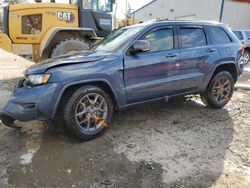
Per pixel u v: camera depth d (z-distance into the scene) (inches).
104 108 165.0
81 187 120.5
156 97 183.2
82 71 152.3
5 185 122.6
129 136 168.1
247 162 137.9
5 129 184.4
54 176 128.8
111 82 161.0
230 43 219.5
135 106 177.9
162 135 169.8
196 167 133.4
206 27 209.0
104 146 155.5
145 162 138.4
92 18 366.0
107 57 163.2
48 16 337.7
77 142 160.1
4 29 353.1
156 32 181.6
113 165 136.5
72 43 327.0
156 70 177.3
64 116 152.2
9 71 467.8
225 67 221.0
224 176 125.8
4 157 146.3
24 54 350.3
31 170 133.7
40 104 144.9
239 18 869.8
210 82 211.5
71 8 348.5
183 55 188.7
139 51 168.7
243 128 181.3
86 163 138.7
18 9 341.1
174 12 1069.1
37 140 164.9
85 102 157.8
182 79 190.2
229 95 224.1
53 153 148.7
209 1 909.8
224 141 161.5
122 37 182.7
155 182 122.2
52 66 149.4
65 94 153.1
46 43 328.8
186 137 167.0
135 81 170.6
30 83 152.0
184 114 207.8
